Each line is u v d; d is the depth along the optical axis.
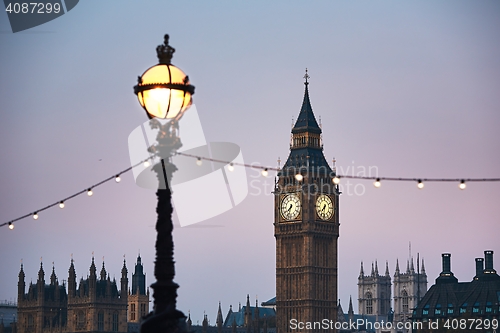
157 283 46.62
